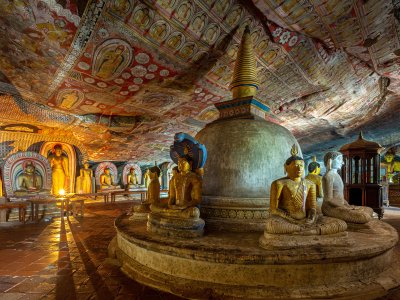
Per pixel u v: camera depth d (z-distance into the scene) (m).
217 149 5.68
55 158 12.95
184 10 6.23
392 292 3.68
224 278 3.70
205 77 8.76
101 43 6.61
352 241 3.98
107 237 7.12
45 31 6.09
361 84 11.86
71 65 7.22
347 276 3.77
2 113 9.19
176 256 3.97
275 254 3.55
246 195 5.21
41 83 7.96
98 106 9.73
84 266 4.89
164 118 11.45
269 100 11.58
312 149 21.12
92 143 13.04
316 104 12.75
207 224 5.15
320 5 6.58
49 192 11.16
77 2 5.50
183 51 7.42
